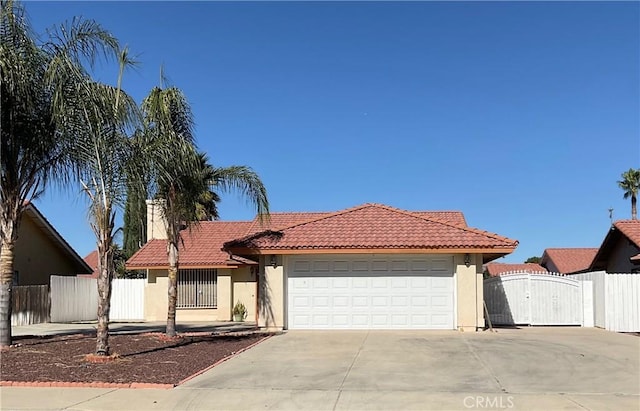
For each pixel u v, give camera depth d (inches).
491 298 902.4
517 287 900.6
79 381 453.1
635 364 530.0
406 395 408.8
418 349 612.4
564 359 553.9
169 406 382.0
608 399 396.2
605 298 827.4
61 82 550.9
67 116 555.8
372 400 394.6
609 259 1194.0
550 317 888.3
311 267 810.8
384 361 543.5
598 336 733.9
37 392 419.8
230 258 1107.9
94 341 705.6
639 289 813.2
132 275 1636.3
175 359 560.1
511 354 580.7
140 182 571.8
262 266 808.9
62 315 1098.7
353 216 844.6
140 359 560.1
